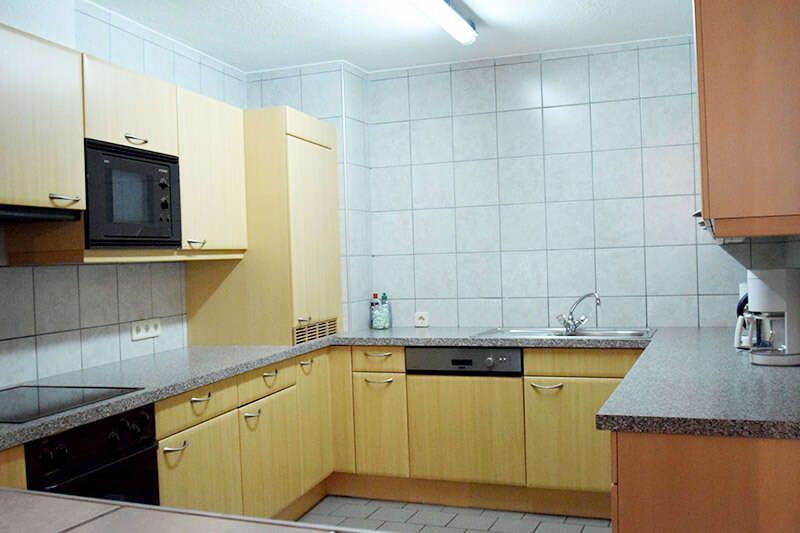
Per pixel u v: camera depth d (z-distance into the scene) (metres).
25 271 2.99
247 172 3.88
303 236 3.93
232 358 3.40
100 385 2.82
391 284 4.70
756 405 1.96
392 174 4.68
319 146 4.16
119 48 3.58
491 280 4.52
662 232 4.21
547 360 3.72
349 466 4.10
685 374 2.52
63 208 2.69
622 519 1.92
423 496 4.06
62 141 2.67
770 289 2.69
